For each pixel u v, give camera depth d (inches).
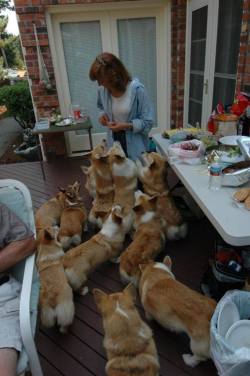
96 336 63.4
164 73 169.2
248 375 42.1
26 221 57.9
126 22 157.4
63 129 139.3
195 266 80.6
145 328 49.3
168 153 81.0
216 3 116.2
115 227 78.0
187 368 55.5
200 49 139.9
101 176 94.5
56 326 65.5
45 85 154.5
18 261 50.6
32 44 146.7
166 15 153.6
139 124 91.4
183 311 51.7
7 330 44.4
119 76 86.6
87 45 159.2
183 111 170.6
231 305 51.2
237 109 85.0
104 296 53.6
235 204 53.6
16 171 158.4
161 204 86.0
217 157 69.9
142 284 61.2
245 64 100.0
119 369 44.8
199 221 99.7
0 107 403.9
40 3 139.3
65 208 96.7
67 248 86.3
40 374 46.0
